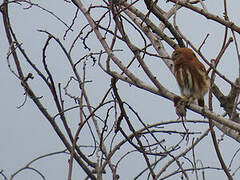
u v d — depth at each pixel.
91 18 10.49
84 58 11.43
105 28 10.40
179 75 11.91
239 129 8.95
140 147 10.44
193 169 10.46
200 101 11.97
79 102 11.60
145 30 11.69
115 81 10.25
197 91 11.82
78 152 11.62
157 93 9.73
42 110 11.85
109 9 10.12
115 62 9.76
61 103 11.73
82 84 11.07
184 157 10.59
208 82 11.92
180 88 12.08
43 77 11.95
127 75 9.69
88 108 11.59
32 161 11.00
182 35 9.62
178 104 9.77
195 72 11.77
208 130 10.88
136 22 12.12
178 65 11.92
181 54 11.94
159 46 11.70
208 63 9.27
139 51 9.44
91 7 10.57
